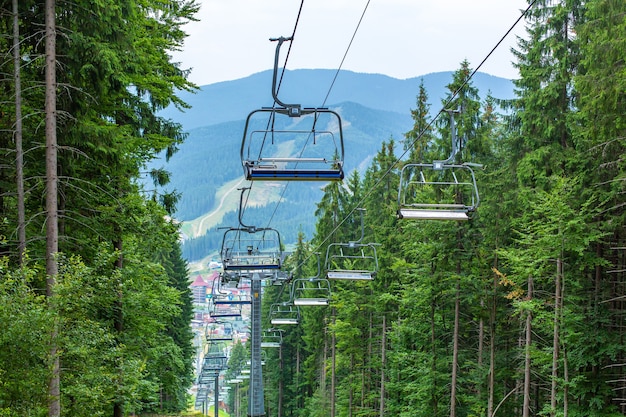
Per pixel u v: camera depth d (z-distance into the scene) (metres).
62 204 18.59
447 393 35.62
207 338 61.88
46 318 12.98
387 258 43.91
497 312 33.03
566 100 28.59
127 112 21.20
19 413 12.70
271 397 80.00
